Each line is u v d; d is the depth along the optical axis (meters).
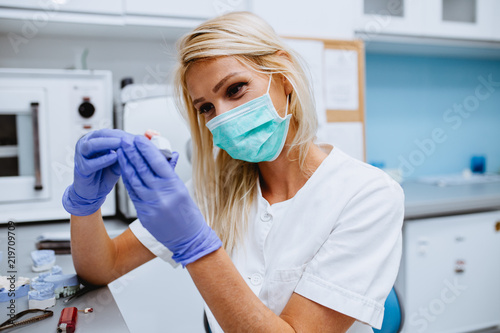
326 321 0.65
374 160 2.35
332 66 1.92
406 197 1.75
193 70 0.74
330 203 0.77
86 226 0.75
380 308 0.66
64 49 1.89
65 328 0.59
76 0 1.58
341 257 0.68
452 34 2.07
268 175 0.88
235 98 0.75
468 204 1.75
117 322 0.63
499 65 2.64
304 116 0.80
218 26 0.74
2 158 1.52
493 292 1.85
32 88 1.51
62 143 1.57
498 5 2.15
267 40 0.76
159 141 0.63
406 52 2.35
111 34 1.87
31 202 1.55
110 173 0.70
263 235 0.82
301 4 1.85
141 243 0.86
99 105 1.60
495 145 2.66
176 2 1.70
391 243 0.70
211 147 0.92
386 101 2.35
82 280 0.81
